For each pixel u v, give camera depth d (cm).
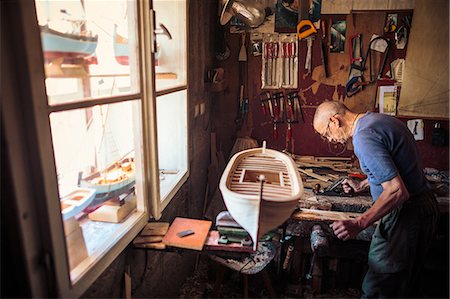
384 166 159
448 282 234
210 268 250
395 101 296
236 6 271
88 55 122
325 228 225
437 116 289
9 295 86
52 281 92
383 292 186
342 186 244
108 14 150
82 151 147
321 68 300
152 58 151
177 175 216
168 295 211
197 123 263
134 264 153
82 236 113
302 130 314
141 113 150
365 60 293
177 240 146
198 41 255
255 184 152
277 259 240
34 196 87
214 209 274
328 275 242
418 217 175
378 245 183
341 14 288
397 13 282
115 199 145
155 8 199
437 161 298
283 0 291
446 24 273
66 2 131
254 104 315
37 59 84
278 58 302
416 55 284
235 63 310
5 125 77
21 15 78
